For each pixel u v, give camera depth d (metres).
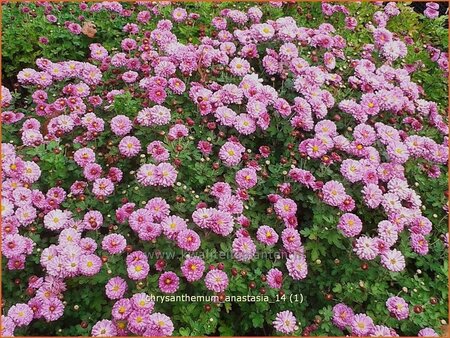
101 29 1.94
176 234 1.14
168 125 1.38
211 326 1.12
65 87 1.55
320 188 1.26
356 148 1.34
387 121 1.49
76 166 1.35
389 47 1.61
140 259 1.13
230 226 1.15
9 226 1.20
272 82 1.56
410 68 1.75
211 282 1.09
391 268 1.15
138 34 1.82
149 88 1.42
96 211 1.24
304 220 1.34
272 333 1.20
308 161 1.35
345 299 1.20
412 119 1.47
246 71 1.48
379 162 1.36
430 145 1.38
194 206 1.23
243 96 1.42
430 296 1.21
